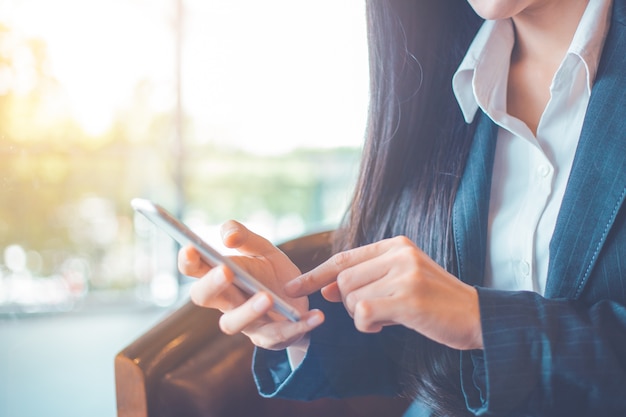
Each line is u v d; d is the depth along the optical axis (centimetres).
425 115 91
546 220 78
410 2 90
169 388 80
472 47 85
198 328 87
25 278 393
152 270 429
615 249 71
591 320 66
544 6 81
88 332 374
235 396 84
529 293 68
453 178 86
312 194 448
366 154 95
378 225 94
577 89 78
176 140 438
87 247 410
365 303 59
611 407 63
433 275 62
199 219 448
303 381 79
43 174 381
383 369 85
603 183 72
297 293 68
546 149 80
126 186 423
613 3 78
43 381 303
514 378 62
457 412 80
